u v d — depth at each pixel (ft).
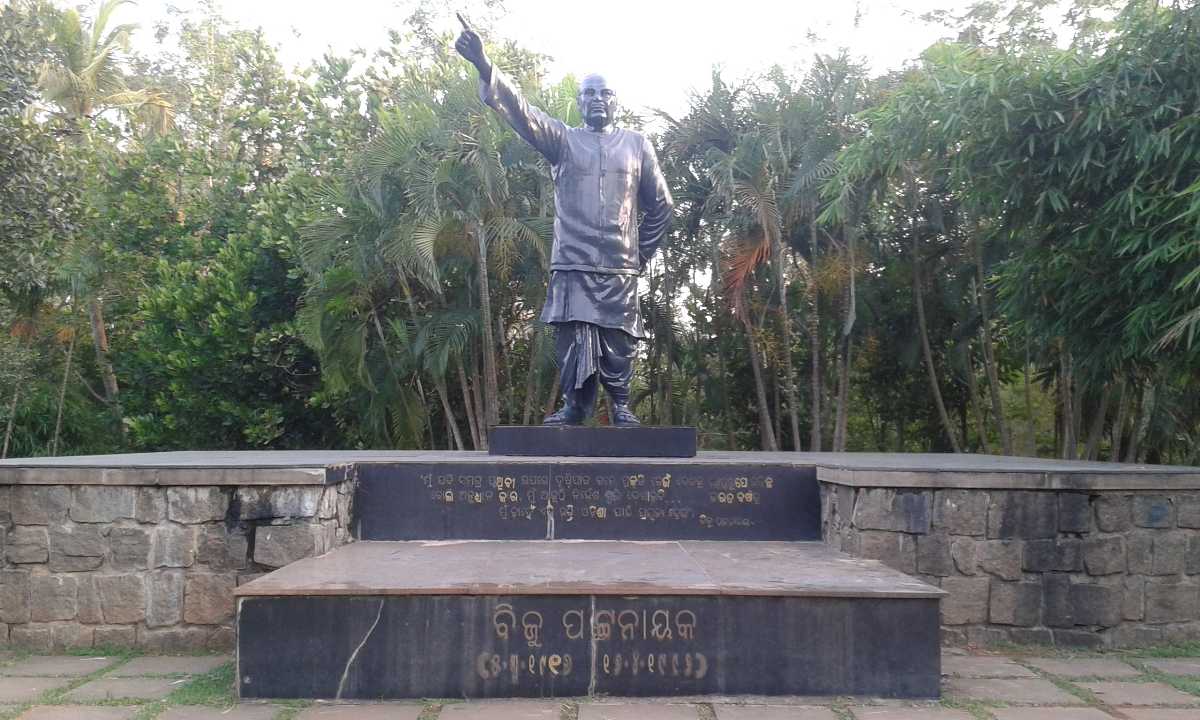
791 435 53.21
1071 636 20.52
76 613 20.26
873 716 14.73
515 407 50.21
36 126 31.19
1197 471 21.21
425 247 37.29
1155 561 20.86
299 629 15.58
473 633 15.65
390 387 45.47
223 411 49.65
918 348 47.47
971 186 31.22
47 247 34.88
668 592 15.72
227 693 16.08
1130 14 26.21
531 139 26.40
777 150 40.78
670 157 45.21
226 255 49.39
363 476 22.90
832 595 15.69
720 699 15.48
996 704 15.62
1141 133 25.54
